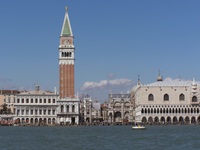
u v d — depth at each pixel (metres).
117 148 126.25
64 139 162.25
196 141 148.62
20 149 125.31
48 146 133.38
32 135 189.75
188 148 125.56
